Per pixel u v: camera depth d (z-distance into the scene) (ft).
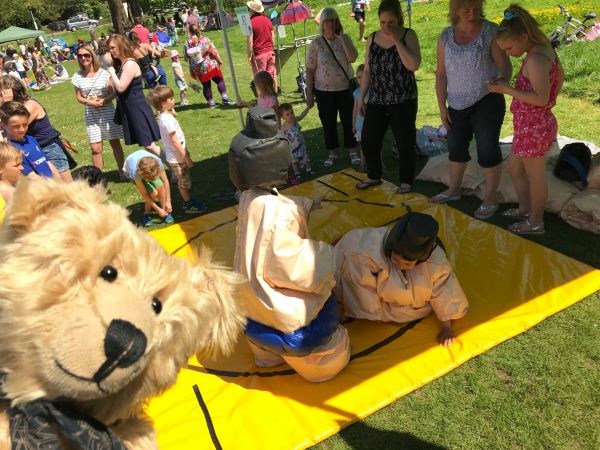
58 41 115.14
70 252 4.10
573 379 9.84
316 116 29.84
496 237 14.34
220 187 21.27
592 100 24.76
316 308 9.15
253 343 10.28
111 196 5.05
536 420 9.14
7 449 3.97
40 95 55.93
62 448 4.05
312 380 10.30
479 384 9.98
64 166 19.20
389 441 9.07
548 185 15.26
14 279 3.99
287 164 8.84
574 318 11.28
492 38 14.15
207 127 31.32
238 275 5.80
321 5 91.61
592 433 8.80
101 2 217.15
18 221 4.31
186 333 4.80
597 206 14.05
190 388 10.66
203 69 35.91
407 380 10.11
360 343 11.24
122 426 4.72
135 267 4.43
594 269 12.44
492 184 15.48
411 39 16.05
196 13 99.81
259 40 29.78
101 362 3.79
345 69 20.17
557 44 36.52
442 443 8.95
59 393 3.91
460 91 14.94
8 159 12.14
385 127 17.60
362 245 11.19
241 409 9.87
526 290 12.14
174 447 9.22
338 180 19.58
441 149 20.99
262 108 8.66
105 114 22.88
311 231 16.40
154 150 22.18
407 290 11.00
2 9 204.13
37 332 3.83
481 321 11.37
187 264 5.31
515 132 13.51
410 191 18.07
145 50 40.83
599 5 52.60
